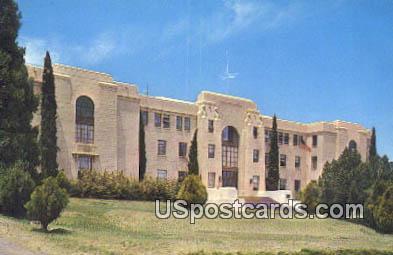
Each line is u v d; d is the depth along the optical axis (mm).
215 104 62188
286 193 61000
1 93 33062
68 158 46969
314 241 31578
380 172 50688
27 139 33812
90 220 32875
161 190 49375
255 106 67000
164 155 57625
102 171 49156
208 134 60688
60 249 20719
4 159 32406
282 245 27297
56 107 44844
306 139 75688
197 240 27781
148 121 56500
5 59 33500
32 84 35469
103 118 50000
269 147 68562
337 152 74750
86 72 49438
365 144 78812
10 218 29656
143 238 27125
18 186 30328
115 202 43969
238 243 27297
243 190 63844
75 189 44469
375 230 44000
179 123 59594
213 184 60344
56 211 26266
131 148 52562
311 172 74438
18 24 35344
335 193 49594
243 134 65000
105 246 22562
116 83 52000
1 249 19359
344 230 41781
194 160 59125
